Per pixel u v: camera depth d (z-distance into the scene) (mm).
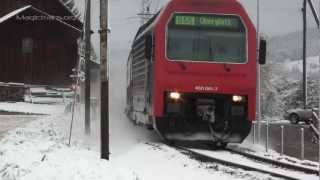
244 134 18922
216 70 18656
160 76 18422
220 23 18922
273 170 13953
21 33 54125
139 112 22891
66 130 25188
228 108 18734
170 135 18656
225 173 13180
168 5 18797
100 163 12891
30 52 54531
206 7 18891
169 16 18703
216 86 18609
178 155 16266
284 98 86438
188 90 18484
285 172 13875
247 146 21641
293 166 14773
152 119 19125
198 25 18828
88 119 23188
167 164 14742
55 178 10930
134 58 25219
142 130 23797
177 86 18438
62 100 51062
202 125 18672
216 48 18750
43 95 51125
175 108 18406
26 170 11852
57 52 56219
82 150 16438
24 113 38156
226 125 18719
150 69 19500
